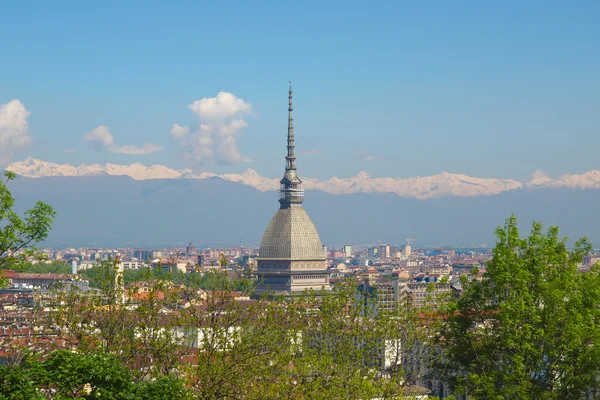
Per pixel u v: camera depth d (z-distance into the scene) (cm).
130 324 13950
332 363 14100
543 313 16650
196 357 13925
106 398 11944
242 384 13362
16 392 11462
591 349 16000
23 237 14412
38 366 12019
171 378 12612
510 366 16912
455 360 17462
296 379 13938
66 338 14188
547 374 16700
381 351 15375
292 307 14150
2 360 14800
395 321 15150
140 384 12631
